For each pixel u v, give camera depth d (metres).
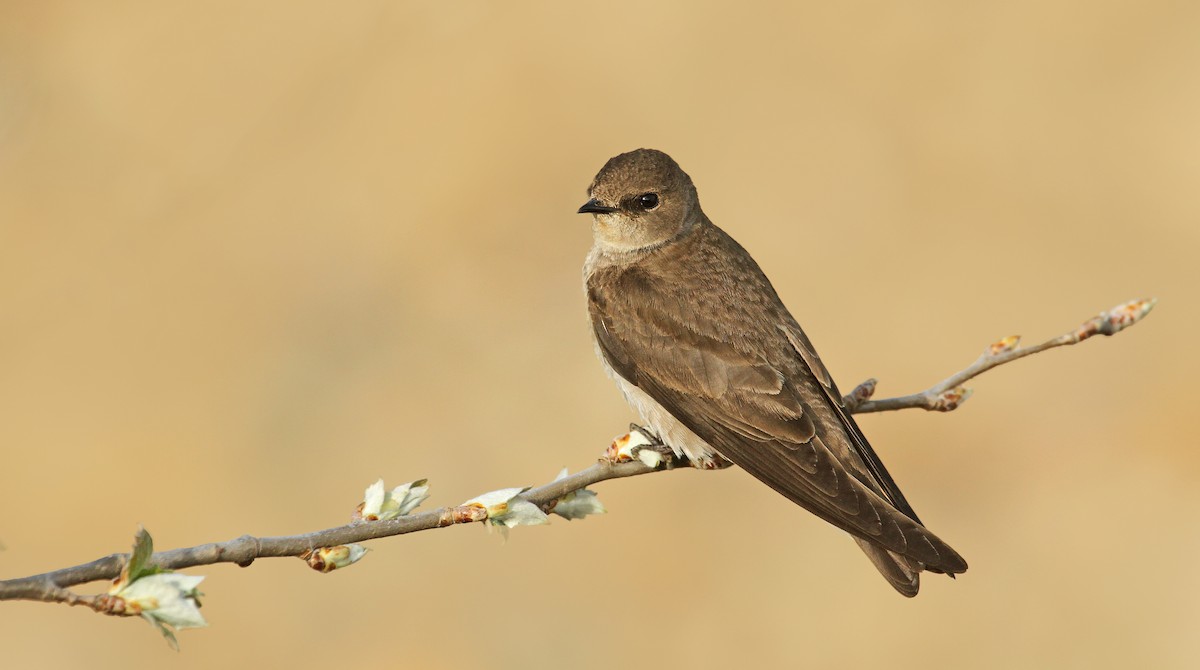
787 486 8.39
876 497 8.09
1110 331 7.83
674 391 9.02
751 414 8.75
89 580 5.32
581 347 17.38
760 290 9.42
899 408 8.63
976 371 8.32
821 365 9.05
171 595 5.19
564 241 18.92
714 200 19.69
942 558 7.58
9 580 5.15
